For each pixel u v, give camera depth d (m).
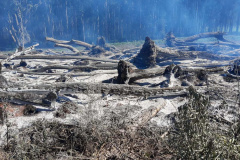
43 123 5.03
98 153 4.14
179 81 9.49
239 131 3.48
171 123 5.21
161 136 4.48
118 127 4.79
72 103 6.31
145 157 4.03
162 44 28.25
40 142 4.51
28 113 6.11
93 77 11.28
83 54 22.88
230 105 6.26
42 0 36.28
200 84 9.06
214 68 10.52
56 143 4.62
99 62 15.87
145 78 10.36
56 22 37.56
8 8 33.12
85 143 4.45
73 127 4.88
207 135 3.17
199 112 3.47
